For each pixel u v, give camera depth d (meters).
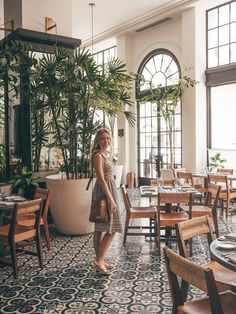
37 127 6.69
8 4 7.52
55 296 3.45
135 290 3.57
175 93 9.59
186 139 9.78
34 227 4.22
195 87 9.48
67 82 5.47
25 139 6.58
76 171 5.87
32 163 6.57
